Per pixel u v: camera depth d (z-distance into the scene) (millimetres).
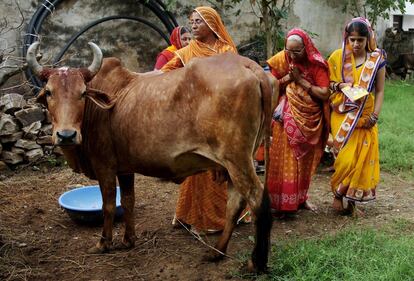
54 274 4051
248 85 3545
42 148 6840
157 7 8453
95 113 4121
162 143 3865
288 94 4867
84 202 5348
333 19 11000
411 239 4219
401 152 7086
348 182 4977
